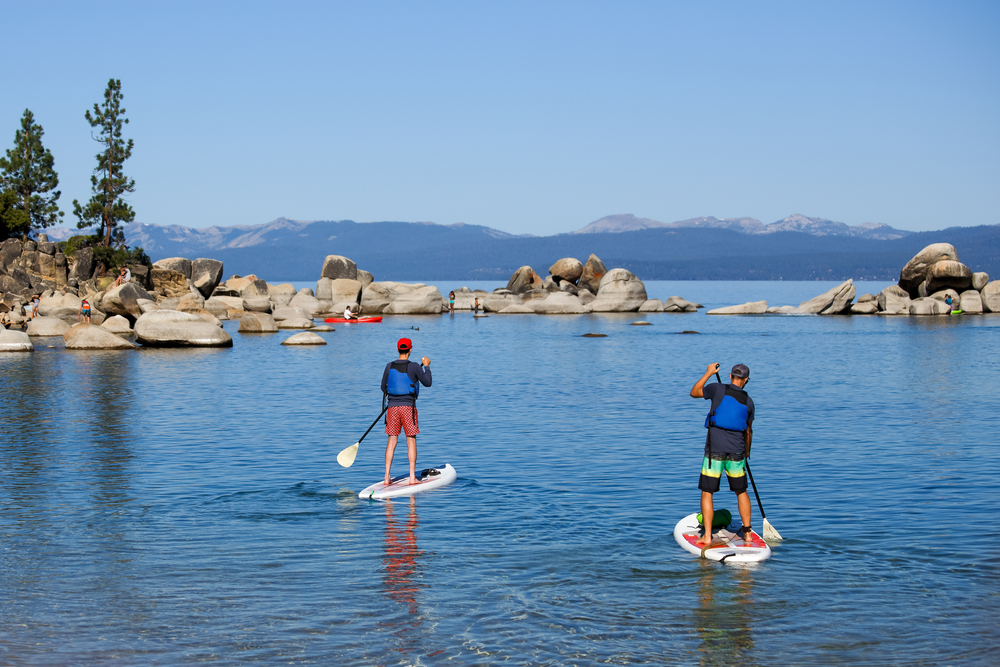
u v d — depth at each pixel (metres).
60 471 14.23
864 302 76.81
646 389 26.41
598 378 29.56
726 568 9.23
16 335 40.19
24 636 7.49
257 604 8.21
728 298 180.88
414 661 7.00
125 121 76.69
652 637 7.48
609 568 9.24
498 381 28.66
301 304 77.25
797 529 10.65
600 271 91.38
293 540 10.28
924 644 7.32
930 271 74.06
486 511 11.62
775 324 63.91
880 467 14.39
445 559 9.55
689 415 20.83
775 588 8.63
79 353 39.66
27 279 67.88
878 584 8.72
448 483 13.28
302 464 14.85
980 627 7.65
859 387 26.22
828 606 8.16
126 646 7.29
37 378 28.97
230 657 7.08
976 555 9.57
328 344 45.81
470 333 55.38
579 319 73.06
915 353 38.16
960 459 15.01
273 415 20.73
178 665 6.94
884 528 10.66
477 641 7.38
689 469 14.34
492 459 15.32
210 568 9.25
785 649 7.24
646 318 74.31
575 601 8.30
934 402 22.64
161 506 11.90
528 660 7.02
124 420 19.91
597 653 7.16
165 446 16.55
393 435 12.98
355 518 11.30
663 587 8.67
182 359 36.66
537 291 86.62
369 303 80.12
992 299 73.19
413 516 11.39
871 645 7.31
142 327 43.16
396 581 8.84
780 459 15.17
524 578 8.93
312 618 7.87
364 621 7.80
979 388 25.55
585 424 19.42
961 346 41.66
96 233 78.25
